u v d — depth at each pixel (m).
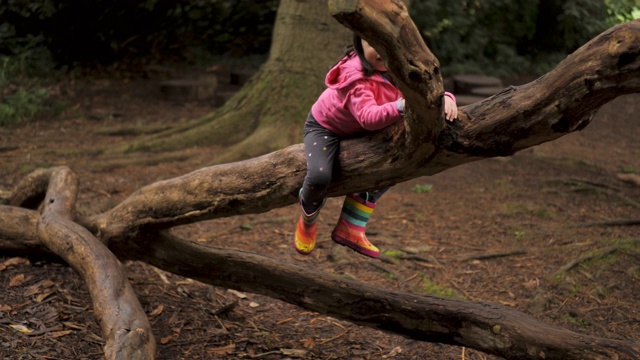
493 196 7.70
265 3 13.64
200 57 13.89
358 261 5.88
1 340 3.92
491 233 6.59
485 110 2.80
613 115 12.58
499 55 14.98
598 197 7.70
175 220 4.14
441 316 3.80
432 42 14.21
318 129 3.26
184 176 4.02
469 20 14.30
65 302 4.50
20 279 4.73
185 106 11.37
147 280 5.14
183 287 5.11
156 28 13.41
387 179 3.20
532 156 9.45
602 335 4.71
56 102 10.66
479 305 3.79
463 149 2.85
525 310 5.06
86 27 12.72
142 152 8.53
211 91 11.95
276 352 4.29
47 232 4.46
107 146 8.70
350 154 3.20
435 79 2.58
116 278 3.88
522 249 6.13
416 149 2.94
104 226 4.58
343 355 4.34
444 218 6.98
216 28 13.73
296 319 4.83
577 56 2.57
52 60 12.65
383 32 2.39
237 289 4.36
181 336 4.36
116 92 11.93
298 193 3.47
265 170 3.55
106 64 13.11
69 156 8.32
